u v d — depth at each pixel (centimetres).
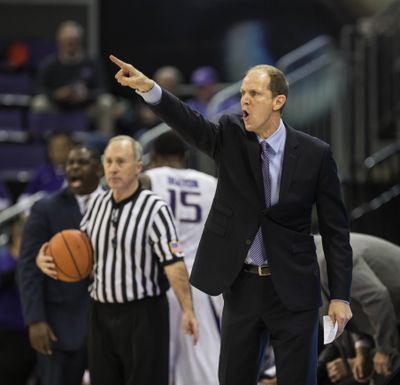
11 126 2655
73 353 1377
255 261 1010
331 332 991
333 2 2939
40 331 1346
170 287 1344
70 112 2588
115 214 1214
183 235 1413
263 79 991
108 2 3053
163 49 3044
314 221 1978
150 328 1206
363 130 2231
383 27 2264
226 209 1012
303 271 1001
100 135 2433
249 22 3005
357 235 1309
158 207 1209
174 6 3031
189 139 1009
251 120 992
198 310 1438
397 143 2167
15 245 1766
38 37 3066
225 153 1016
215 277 1005
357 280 1221
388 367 1233
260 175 1000
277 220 999
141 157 1235
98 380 1227
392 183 2117
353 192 2117
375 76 2247
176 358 1442
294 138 1017
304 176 1004
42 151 2555
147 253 1207
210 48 3020
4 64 2848
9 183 2497
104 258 1212
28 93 2808
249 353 1016
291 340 996
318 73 2250
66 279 1216
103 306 1220
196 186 1423
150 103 983
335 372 1343
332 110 2230
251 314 1009
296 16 2972
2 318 1950
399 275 1278
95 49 3052
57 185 2203
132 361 1209
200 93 2578
